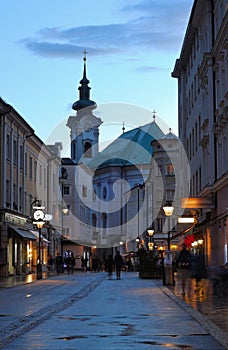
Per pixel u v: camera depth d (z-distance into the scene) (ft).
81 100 361.51
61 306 65.31
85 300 73.92
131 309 60.44
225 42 126.41
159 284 111.96
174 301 69.97
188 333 41.32
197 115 174.60
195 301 68.85
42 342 37.63
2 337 39.83
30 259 197.67
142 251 155.63
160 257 149.28
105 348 35.06
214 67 143.64
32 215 204.54
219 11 140.15
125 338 39.19
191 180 190.80
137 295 82.28
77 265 250.16
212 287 97.25
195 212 163.94
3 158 167.94
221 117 129.18
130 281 127.65
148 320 49.80
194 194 182.29
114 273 191.21
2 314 56.54
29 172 203.31
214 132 140.05
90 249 262.26
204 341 37.50
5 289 101.65
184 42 189.98
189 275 138.21
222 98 134.21
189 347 35.06
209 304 64.54
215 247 143.43
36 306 65.72
